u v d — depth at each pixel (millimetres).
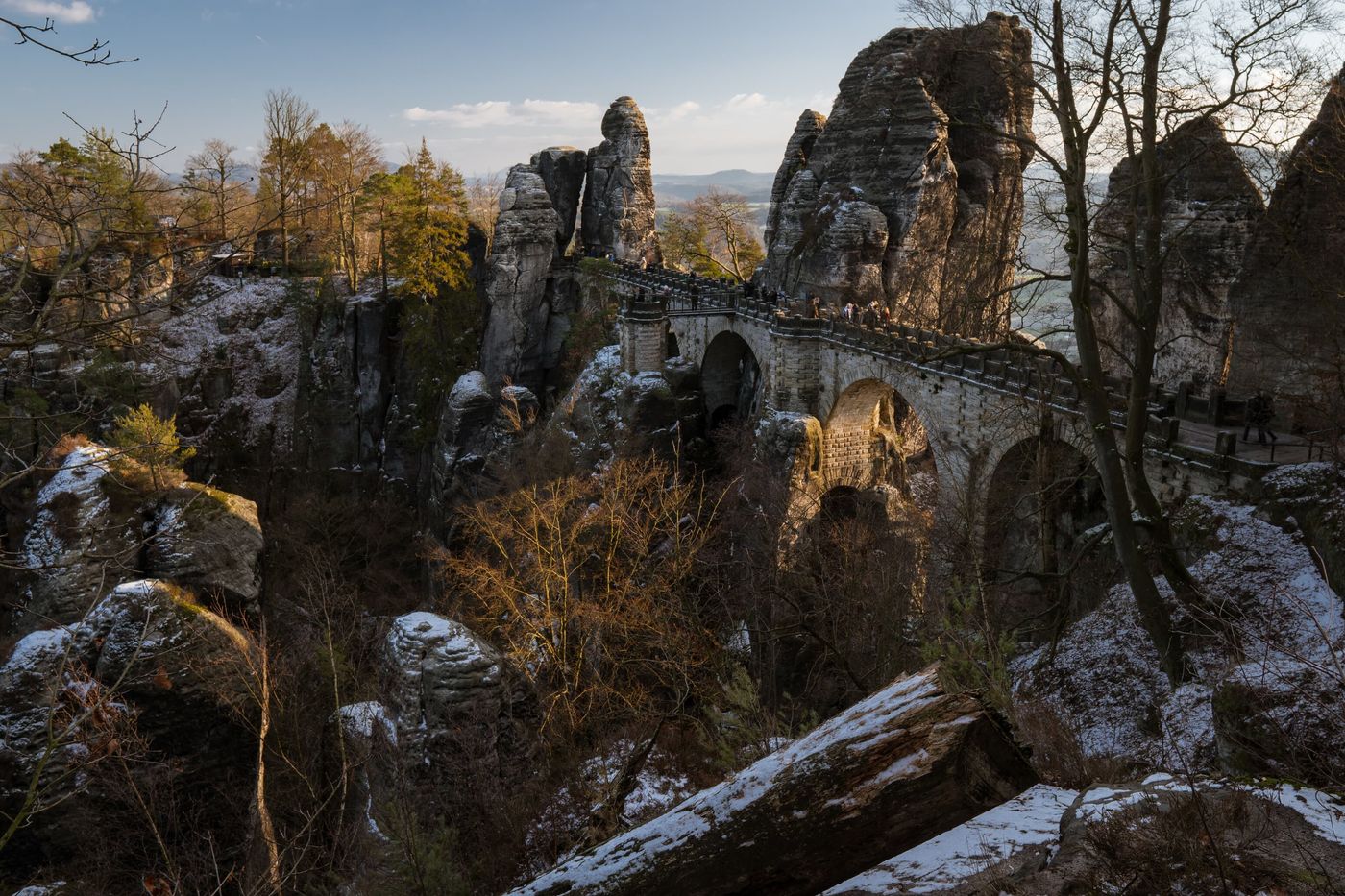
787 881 5750
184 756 21547
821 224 57344
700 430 61125
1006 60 18312
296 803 20453
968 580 25891
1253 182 32812
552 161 87062
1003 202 59031
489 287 78375
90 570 30375
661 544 39656
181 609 22641
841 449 50719
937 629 22156
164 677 12078
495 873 17672
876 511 46938
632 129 83875
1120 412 28312
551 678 27938
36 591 30734
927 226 55938
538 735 22016
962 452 37500
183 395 73562
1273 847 4586
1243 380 29406
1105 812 4965
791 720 16906
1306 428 24906
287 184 63594
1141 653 19203
